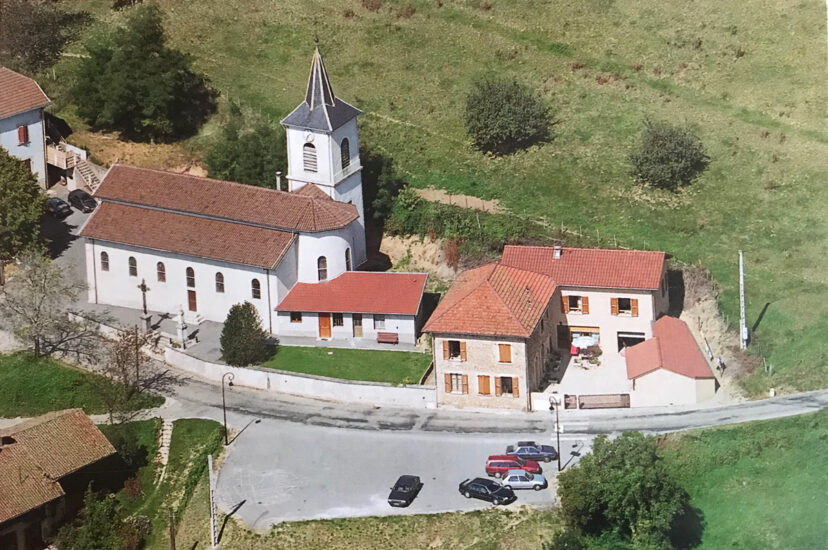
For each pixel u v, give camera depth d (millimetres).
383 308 123188
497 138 144750
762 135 145250
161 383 122312
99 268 131375
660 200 138125
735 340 122062
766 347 120875
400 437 113688
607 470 102625
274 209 126000
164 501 110875
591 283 122000
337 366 121312
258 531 104938
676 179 139250
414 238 136125
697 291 127062
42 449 110875
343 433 114750
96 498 109188
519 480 106438
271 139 138500
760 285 127188
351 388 118562
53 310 127125
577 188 140500
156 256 128375
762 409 113812
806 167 140375
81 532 105500
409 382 118812
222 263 125625
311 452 112688
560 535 101375
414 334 123562
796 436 110250
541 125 147125
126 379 119500
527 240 133000
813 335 121125
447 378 116625
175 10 168125
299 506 106875
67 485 111562
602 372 120438
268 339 125562
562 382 119188
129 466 114062
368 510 105812
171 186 130250
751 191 138250
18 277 127500
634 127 148250
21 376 123188
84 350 125312
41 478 109000
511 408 116000
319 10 168125
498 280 118562
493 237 133375
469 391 116438
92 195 132125
